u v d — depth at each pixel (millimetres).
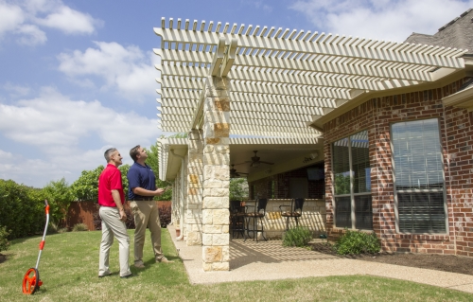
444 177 6766
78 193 22375
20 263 6535
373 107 7492
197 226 8977
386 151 7301
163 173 17219
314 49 5211
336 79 6637
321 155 12180
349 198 8461
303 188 15805
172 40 4762
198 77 6090
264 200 9484
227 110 5551
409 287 4234
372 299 3736
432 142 6977
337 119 8938
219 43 4812
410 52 5711
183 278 4895
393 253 6945
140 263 5734
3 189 13086
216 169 5434
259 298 3791
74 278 4973
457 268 5477
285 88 7023
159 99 7293
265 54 5492
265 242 9688
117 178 5066
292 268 5566
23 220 14328
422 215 6957
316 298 3779
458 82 6508
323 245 8570
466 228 6359
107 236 5117
